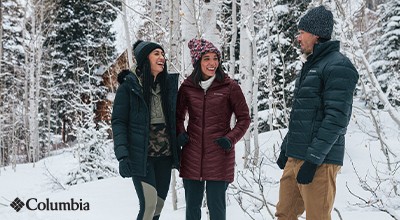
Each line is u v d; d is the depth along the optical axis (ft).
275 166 27.94
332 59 10.42
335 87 10.12
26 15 84.02
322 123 10.12
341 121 10.00
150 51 12.95
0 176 50.88
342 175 24.22
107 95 77.87
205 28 19.52
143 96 12.78
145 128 12.80
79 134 42.45
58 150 94.53
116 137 12.60
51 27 84.94
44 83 94.48
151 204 12.87
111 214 19.97
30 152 79.41
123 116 12.84
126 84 12.98
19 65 95.45
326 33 10.85
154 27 25.66
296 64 50.44
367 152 28.68
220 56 13.17
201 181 13.33
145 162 12.67
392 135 31.32
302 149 10.75
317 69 10.61
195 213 13.42
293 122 11.05
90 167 41.47
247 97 29.81
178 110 13.67
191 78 13.34
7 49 93.81
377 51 62.75
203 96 13.12
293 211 11.61
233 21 31.27
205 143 13.00
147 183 12.90
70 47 87.10
